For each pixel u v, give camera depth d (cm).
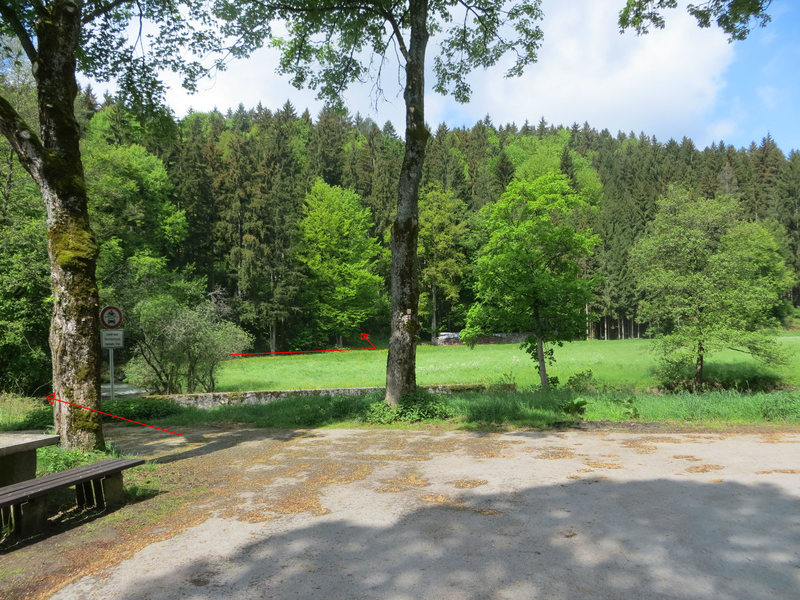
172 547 400
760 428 921
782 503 455
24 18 873
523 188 1884
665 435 862
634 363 2947
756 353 2180
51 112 749
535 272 1888
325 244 5519
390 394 1208
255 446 898
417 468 659
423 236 5972
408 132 1223
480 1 1397
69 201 762
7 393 1548
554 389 1680
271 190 5234
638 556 354
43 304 1734
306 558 367
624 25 1058
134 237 3247
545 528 414
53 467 633
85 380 757
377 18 1375
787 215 8069
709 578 319
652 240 2394
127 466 533
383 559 361
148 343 1903
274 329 4988
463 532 411
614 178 9819
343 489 561
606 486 534
